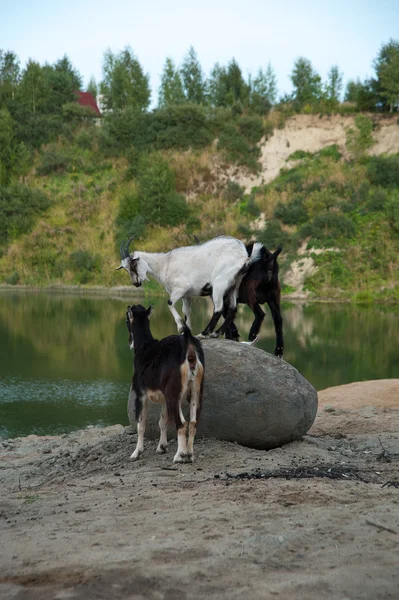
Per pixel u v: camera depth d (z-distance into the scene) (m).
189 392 7.60
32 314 36.38
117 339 27.89
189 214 56.06
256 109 66.06
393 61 61.44
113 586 3.86
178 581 3.89
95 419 14.73
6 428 13.90
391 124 59.44
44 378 19.66
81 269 54.50
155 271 10.19
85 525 5.21
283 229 50.16
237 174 59.97
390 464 7.95
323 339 26.83
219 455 7.93
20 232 59.44
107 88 83.06
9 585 3.95
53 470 8.77
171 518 5.21
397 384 15.74
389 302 41.50
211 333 9.66
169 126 65.12
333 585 3.79
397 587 3.75
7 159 65.38
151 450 8.47
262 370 8.60
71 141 68.44
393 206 47.53
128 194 58.09
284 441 8.73
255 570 4.04
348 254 45.91
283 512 5.26
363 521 4.94
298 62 71.56
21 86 72.31
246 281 9.70
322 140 60.22
